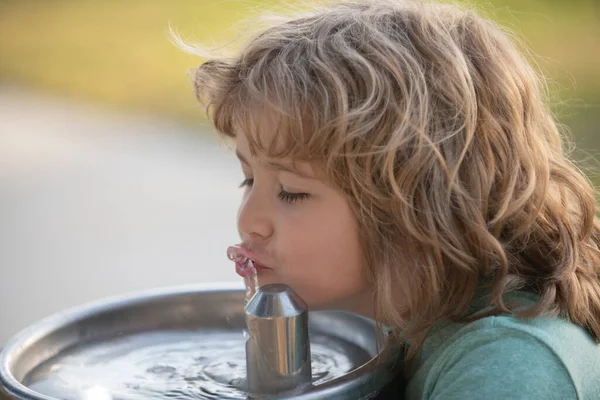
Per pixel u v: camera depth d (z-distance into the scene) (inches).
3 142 293.0
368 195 67.8
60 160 273.4
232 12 422.6
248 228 71.1
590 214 77.6
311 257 69.9
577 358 65.3
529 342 62.9
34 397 63.9
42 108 332.8
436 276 68.8
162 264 194.9
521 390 60.4
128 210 230.4
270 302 67.1
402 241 69.1
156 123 308.2
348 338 84.8
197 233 212.4
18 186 252.5
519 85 76.2
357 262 70.2
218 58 78.2
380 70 69.5
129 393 74.8
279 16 82.7
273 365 67.2
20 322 169.5
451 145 69.6
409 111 68.3
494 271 69.9
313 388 64.2
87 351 82.4
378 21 74.8
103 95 349.1
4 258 202.5
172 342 85.7
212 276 187.3
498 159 72.0
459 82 70.7
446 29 75.2
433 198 68.5
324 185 68.6
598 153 207.6
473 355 63.2
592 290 72.7
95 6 504.4
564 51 309.6
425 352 71.1
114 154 276.7
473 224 69.0
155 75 371.6
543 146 75.8
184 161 267.4
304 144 67.6
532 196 72.4
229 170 258.8
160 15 455.8
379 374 66.7
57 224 223.0
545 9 364.8
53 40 440.8
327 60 69.8
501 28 89.9
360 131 67.1
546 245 73.2
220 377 78.2
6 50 427.2
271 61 71.4
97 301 86.0
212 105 75.9
